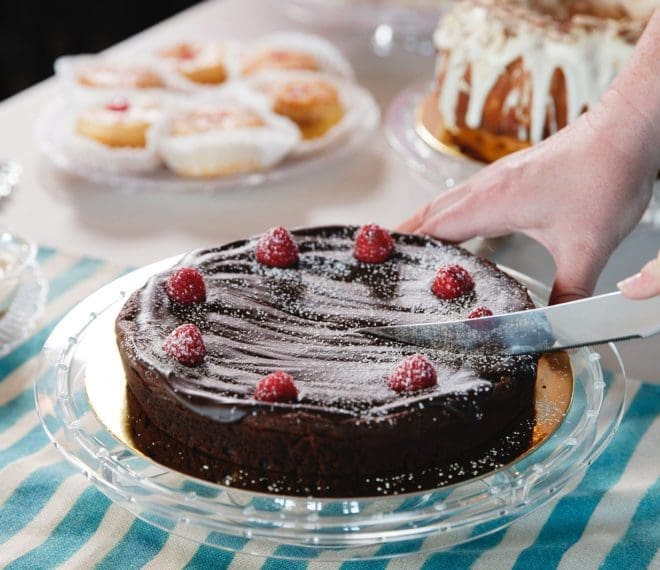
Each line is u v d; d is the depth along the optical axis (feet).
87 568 2.47
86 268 3.27
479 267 2.86
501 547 2.51
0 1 6.71
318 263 2.88
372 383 2.52
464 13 3.70
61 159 3.75
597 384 2.66
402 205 3.62
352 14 4.59
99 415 2.59
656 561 2.48
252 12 5.14
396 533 2.34
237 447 2.48
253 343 2.62
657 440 2.75
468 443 2.50
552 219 2.92
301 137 3.93
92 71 4.09
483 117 3.67
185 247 3.41
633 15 3.68
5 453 2.72
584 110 3.56
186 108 3.91
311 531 2.35
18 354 3.01
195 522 2.37
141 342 2.60
